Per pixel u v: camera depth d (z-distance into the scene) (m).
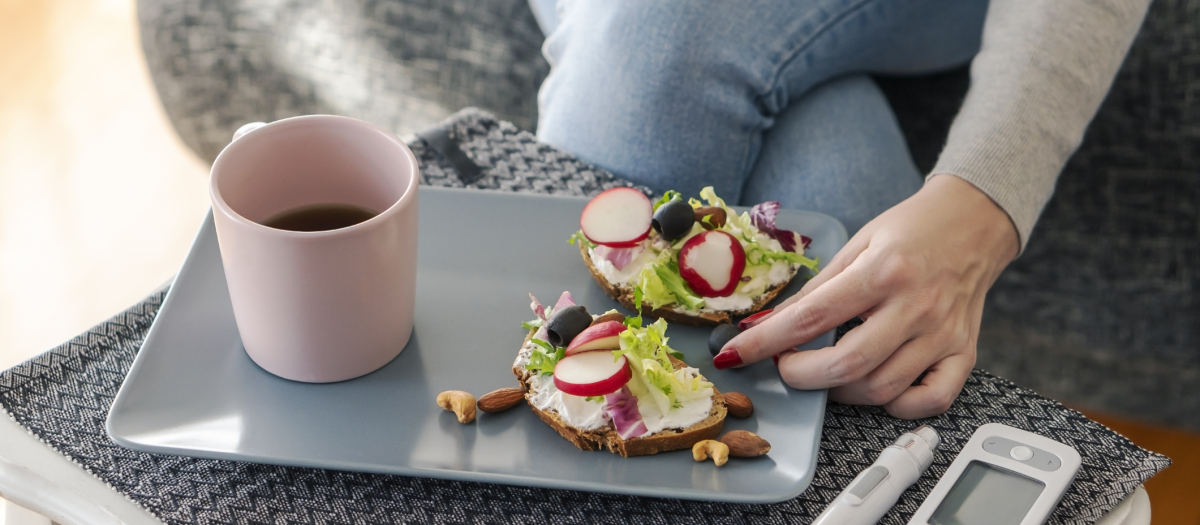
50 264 1.69
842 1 1.01
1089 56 0.93
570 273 0.86
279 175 0.79
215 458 0.75
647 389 0.77
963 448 0.79
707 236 0.83
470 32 1.20
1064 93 0.92
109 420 0.76
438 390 0.79
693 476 0.75
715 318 0.83
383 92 1.18
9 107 1.97
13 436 0.78
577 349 0.77
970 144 0.89
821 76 1.05
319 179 0.81
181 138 1.25
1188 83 1.10
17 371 0.80
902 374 0.80
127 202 1.81
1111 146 1.11
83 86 2.03
